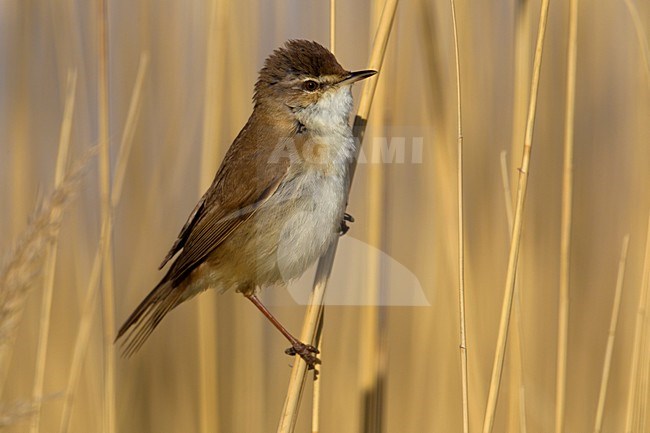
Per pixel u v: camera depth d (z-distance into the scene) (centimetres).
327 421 805
